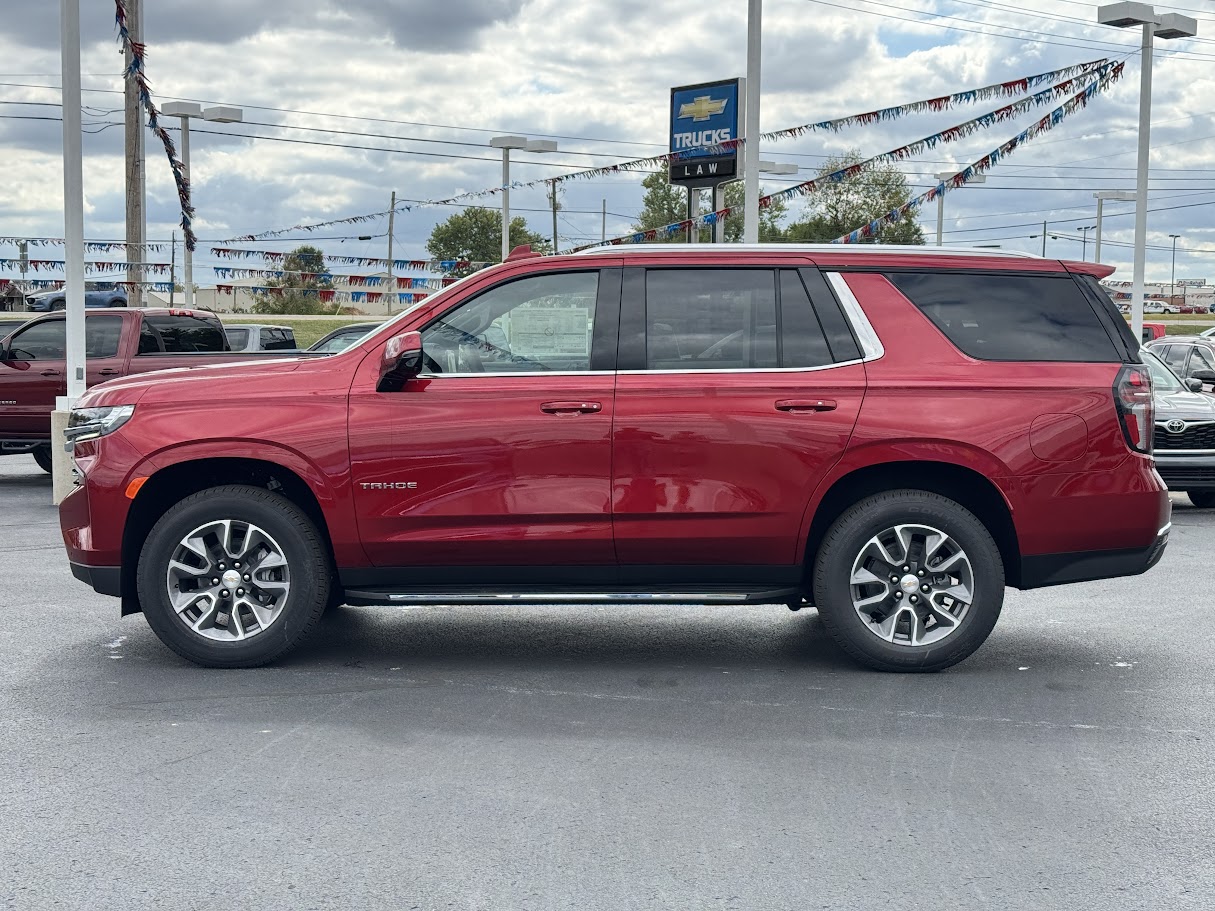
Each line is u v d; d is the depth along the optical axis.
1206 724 5.61
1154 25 21.94
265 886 3.84
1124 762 5.07
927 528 6.36
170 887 3.83
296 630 6.45
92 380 14.99
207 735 5.38
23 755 5.11
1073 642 7.28
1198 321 72.81
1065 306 6.52
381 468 6.31
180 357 15.22
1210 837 4.27
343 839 4.21
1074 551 6.40
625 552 6.36
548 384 6.32
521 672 6.52
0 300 34.84
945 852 4.12
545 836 4.24
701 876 3.92
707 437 6.29
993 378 6.35
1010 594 8.84
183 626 6.46
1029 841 4.22
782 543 6.37
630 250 6.53
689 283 6.45
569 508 6.30
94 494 6.42
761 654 6.97
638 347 6.38
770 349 6.39
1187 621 7.89
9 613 7.91
